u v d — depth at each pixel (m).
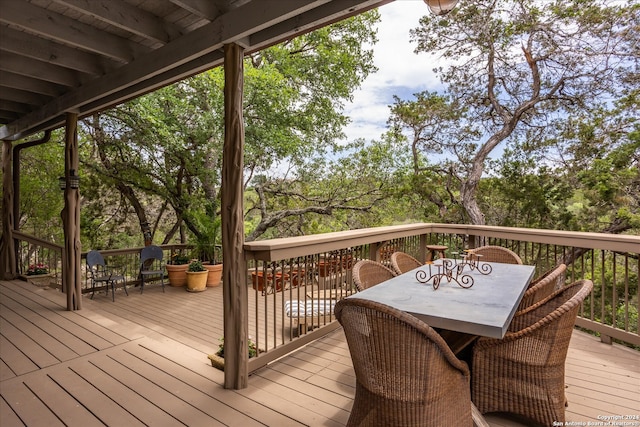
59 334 3.69
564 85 8.04
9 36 2.96
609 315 6.33
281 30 2.45
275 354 2.90
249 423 2.13
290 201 11.45
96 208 9.34
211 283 6.48
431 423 1.56
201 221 6.83
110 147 8.27
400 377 1.57
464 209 9.24
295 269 5.66
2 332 3.75
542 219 8.05
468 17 8.63
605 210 7.25
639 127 7.01
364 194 10.72
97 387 2.59
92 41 2.96
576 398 2.37
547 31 7.89
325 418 2.18
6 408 2.32
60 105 4.36
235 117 2.56
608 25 7.28
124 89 3.83
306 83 10.23
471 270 2.88
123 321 4.33
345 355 3.13
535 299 2.44
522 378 2.01
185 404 2.35
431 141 9.83
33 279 6.46
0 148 8.06
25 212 9.42
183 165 8.59
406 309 1.86
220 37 2.55
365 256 4.36
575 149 7.67
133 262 7.89
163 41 2.87
